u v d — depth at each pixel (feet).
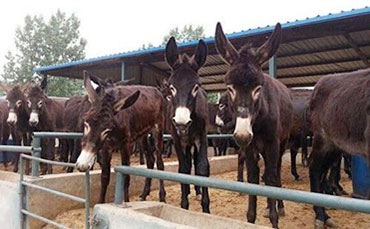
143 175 9.70
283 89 15.28
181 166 14.84
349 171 24.88
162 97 19.86
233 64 10.03
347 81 12.59
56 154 37.32
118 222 9.87
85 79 12.26
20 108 25.73
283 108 13.97
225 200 18.48
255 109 9.88
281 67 39.27
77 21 111.75
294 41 29.71
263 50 10.25
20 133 27.17
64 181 16.21
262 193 7.00
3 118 29.09
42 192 15.06
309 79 44.91
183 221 10.92
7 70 107.86
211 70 43.88
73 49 108.17
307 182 23.58
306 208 16.62
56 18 110.01
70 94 95.40
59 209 15.99
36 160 13.94
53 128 26.25
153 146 21.95
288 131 15.02
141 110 16.30
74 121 25.32
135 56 37.06
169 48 13.16
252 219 11.94
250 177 12.12
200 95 14.64
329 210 16.07
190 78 12.64
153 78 49.26
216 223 10.19
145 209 10.87
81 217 15.48
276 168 12.12
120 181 10.64
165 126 20.76
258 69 9.89
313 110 14.51
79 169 10.55
